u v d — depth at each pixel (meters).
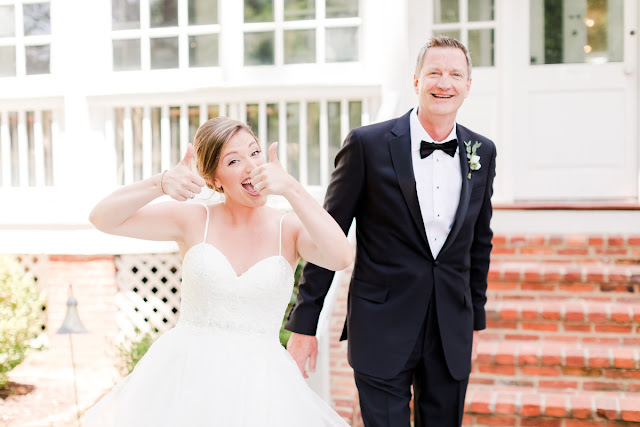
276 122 5.48
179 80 5.63
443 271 2.60
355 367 2.62
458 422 2.68
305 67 5.46
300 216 1.99
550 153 5.77
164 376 2.08
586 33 5.67
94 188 5.62
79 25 5.51
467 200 2.59
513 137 5.78
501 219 5.15
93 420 2.22
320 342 3.18
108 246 4.89
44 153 5.92
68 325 3.88
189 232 2.18
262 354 2.09
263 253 2.16
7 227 5.00
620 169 5.70
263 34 5.53
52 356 4.92
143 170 5.61
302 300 2.67
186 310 2.17
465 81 2.55
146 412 2.04
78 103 5.51
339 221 2.65
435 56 2.52
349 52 5.41
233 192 2.12
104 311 4.94
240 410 2.00
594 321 3.94
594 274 4.25
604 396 3.52
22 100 5.71
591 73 5.68
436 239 2.62
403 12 5.18
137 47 5.68
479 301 2.87
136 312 5.07
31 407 4.17
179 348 2.10
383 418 2.57
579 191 5.75
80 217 4.89
